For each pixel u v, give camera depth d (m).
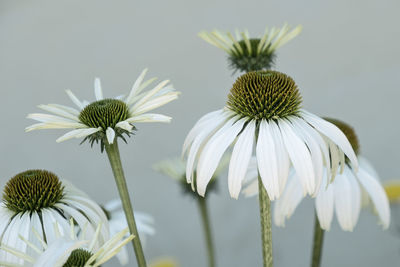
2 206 0.71
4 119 1.59
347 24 1.53
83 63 1.60
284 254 1.43
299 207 1.44
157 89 0.70
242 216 1.48
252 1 1.56
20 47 1.62
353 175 0.78
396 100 1.50
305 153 0.68
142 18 1.59
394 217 0.94
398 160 1.48
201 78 1.55
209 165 0.68
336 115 1.53
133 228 0.69
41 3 1.62
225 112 0.71
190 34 1.57
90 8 1.60
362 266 1.43
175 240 1.51
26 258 0.64
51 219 0.70
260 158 0.68
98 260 0.64
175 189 1.51
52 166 1.54
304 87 1.54
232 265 1.48
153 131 1.53
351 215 0.76
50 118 0.70
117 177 0.69
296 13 1.55
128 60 1.58
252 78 0.71
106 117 0.69
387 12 1.52
